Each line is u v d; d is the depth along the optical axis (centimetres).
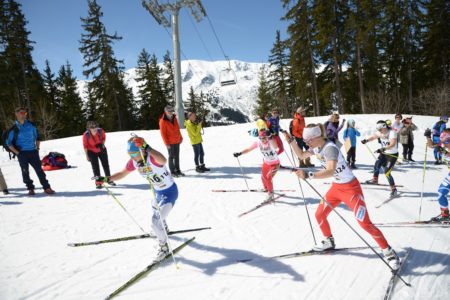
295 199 577
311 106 3191
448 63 2608
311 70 2786
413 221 465
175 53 1545
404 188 650
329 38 2438
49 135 2741
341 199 342
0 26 2755
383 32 2525
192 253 376
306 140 328
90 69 2986
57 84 3800
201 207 542
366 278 313
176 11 1484
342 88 2648
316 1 2450
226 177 757
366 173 805
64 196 621
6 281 317
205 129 1681
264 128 527
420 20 2423
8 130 600
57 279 322
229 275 327
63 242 408
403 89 2670
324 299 283
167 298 291
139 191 649
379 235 323
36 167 627
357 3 2389
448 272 321
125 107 3195
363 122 1540
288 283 309
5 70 2775
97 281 319
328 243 364
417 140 1323
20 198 611
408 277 313
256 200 577
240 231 438
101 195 624
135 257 369
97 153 676
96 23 2942
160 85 3712
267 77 3862
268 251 377
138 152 348
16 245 399
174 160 770
